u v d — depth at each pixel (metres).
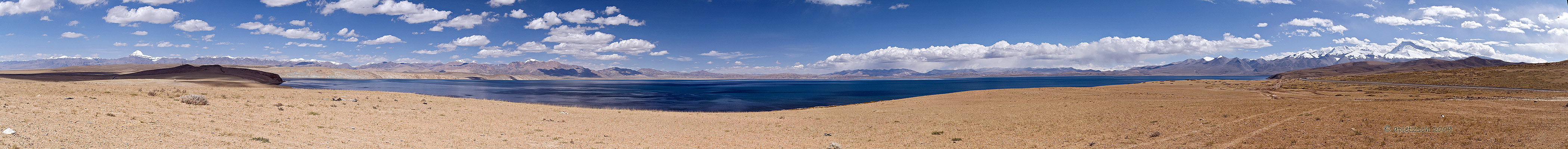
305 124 27.16
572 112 45.59
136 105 30.05
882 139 29.72
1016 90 111.06
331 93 69.00
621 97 119.50
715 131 33.88
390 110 38.50
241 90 72.12
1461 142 20.11
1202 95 82.81
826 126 36.62
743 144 27.78
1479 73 148.62
